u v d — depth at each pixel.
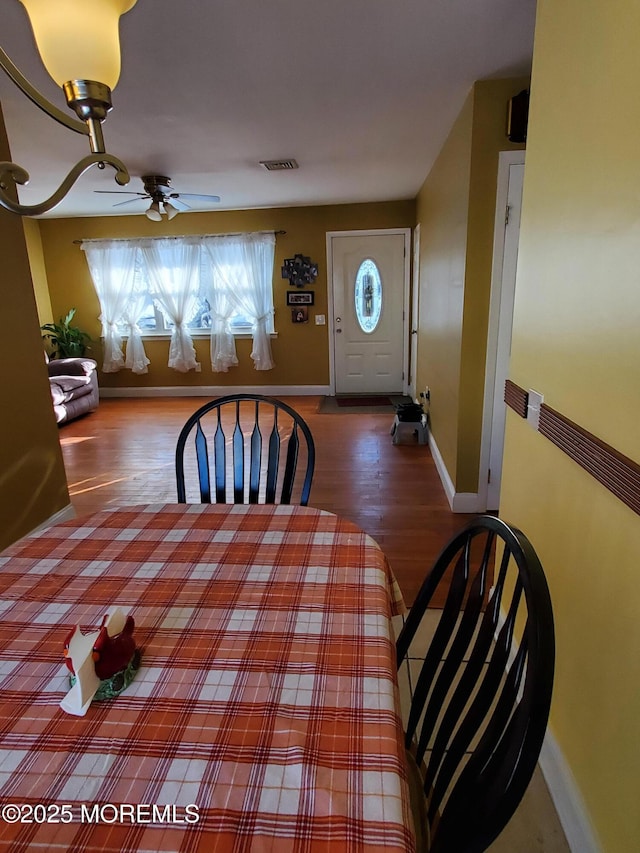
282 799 0.62
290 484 1.69
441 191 3.52
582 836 1.15
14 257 2.48
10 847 0.58
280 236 5.89
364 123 2.98
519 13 1.84
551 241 1.34
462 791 0.69
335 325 6.12
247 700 0.77
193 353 6.33
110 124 2.91
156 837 0.58
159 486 3.55
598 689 1.10
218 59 2.14
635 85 0.92
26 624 0.96
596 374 1.08
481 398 2.83
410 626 1.03
